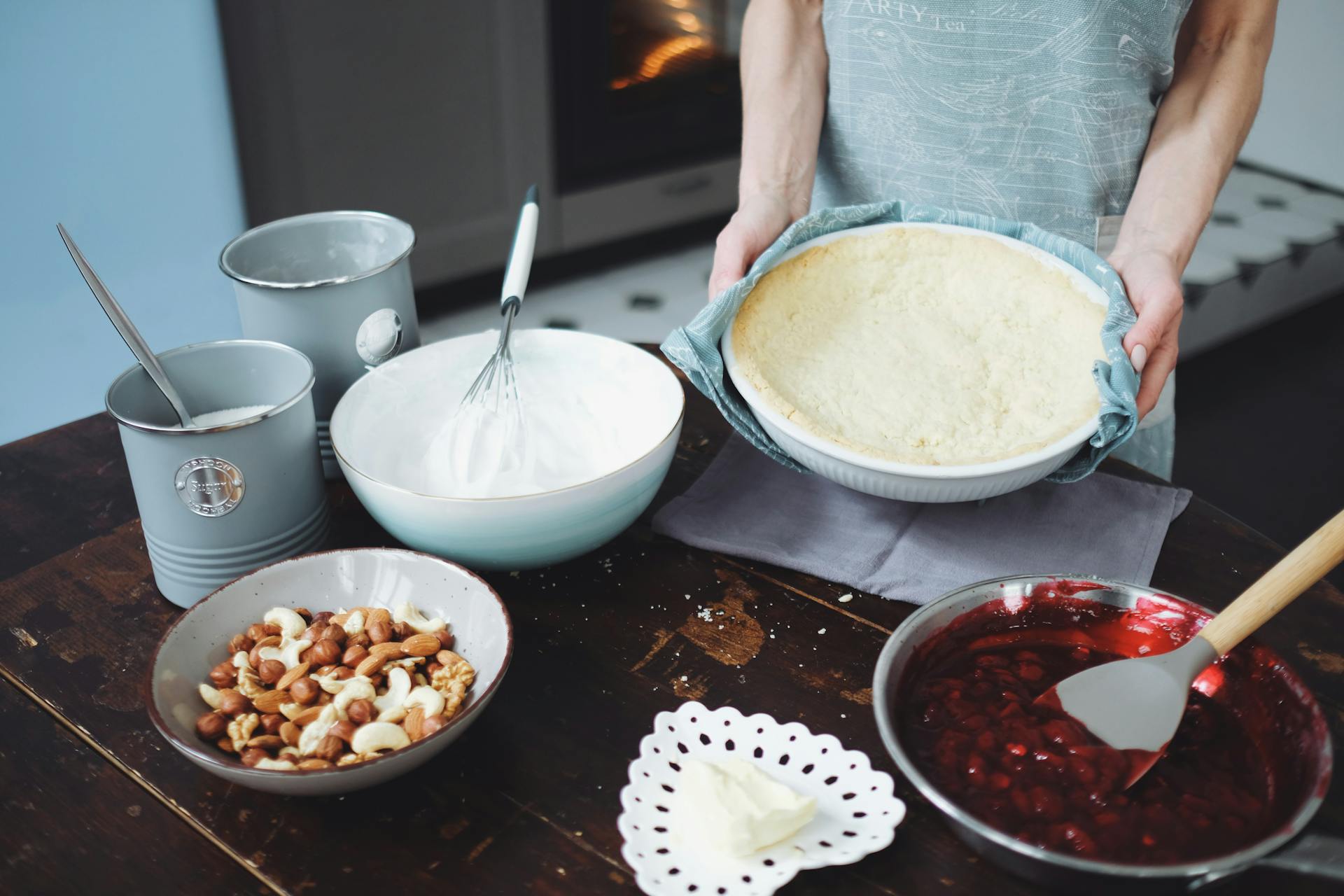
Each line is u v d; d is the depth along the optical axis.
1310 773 0.64
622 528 0.94
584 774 0.76
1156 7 1.09
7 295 2.09
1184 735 0.73
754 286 1.04
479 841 0.71
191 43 2.13
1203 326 2.77
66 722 0.81
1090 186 1.19
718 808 0.66
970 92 1.17
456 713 0.76
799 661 0.86
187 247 2.30
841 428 0.93
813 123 1.26
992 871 0.69
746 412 0.99
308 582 0.86
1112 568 0.95
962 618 0.78
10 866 0.69
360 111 2.45
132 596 0.94
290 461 0.89
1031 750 0.70
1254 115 1.20
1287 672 0.71
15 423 2.20
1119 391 0.89
